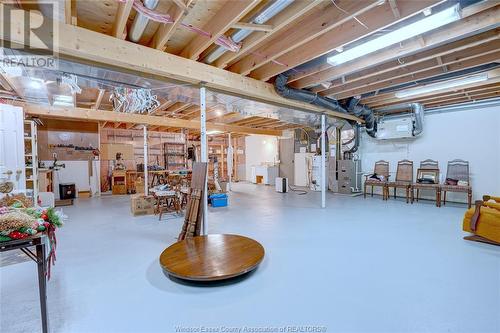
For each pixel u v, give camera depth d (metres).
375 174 7.01
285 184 8.45
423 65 3.72
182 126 7.33
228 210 5.52
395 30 2.61
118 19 2.45
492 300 1.95
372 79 4.29
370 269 2.51
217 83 3.46
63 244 3.35
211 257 2.53
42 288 1.56
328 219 4.59
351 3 2.34
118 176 8.70
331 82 4.50
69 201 6.89
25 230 1.53
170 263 2.38
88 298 2.04
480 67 3.89
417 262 2.66
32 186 5.00
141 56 2.82
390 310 1.84
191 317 1.79
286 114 5.48
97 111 6.09
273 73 3.75
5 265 2.71
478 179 5.73
